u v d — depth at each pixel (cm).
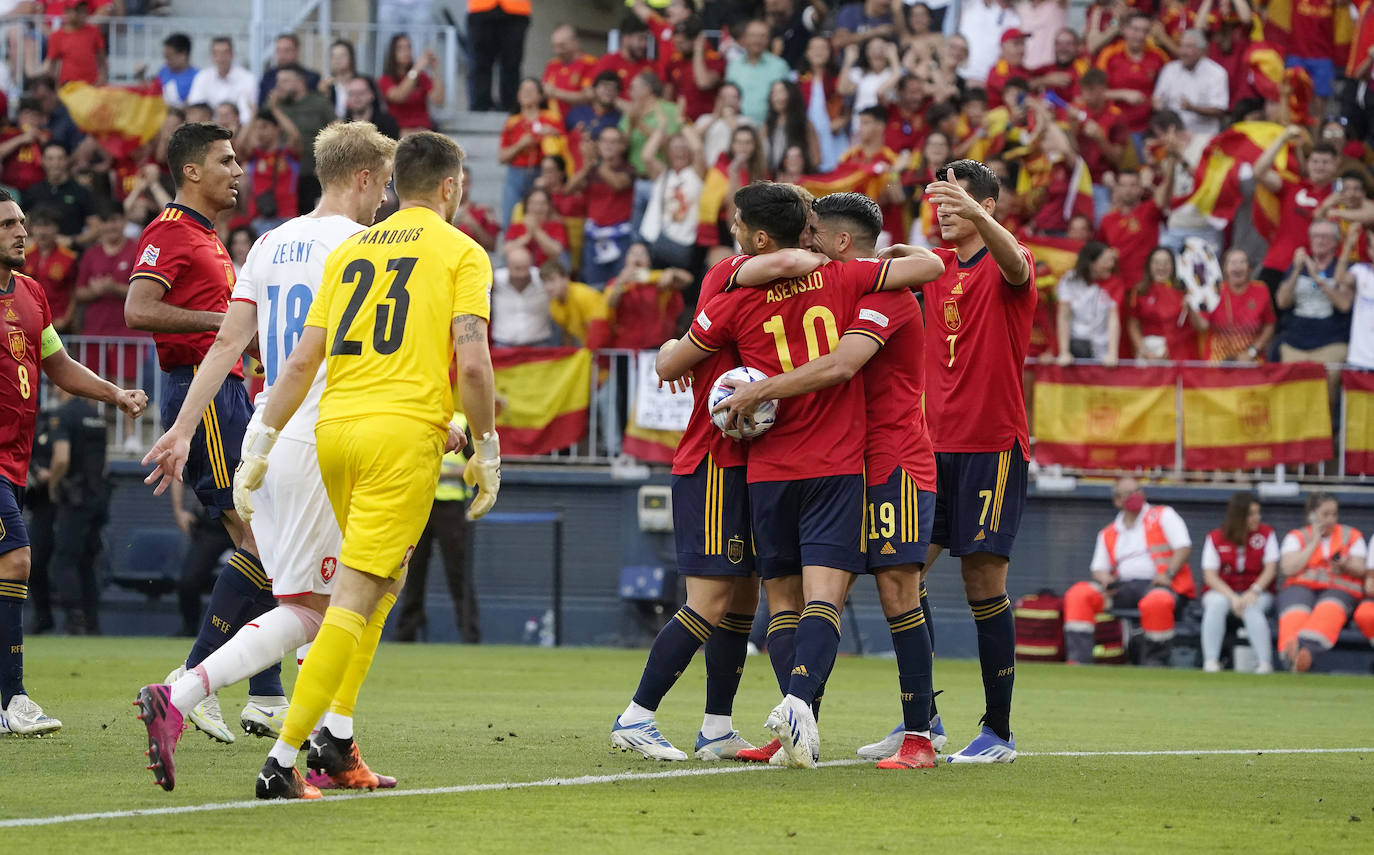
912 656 1905
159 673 3381
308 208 5591
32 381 2242
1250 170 5181
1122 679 3962
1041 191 5222
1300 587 4519
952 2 6044
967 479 2047
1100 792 1700
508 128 5881
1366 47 5638
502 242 5978
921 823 1445
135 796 1552
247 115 6075
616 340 5244
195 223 2270
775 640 1931
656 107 5541
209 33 6719
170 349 2236
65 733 2169
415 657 4238
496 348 5200
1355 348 4909
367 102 5766
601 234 5462
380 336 1576
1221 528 4625
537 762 1888
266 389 1894
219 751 1972
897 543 1869
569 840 1312
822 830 1391
